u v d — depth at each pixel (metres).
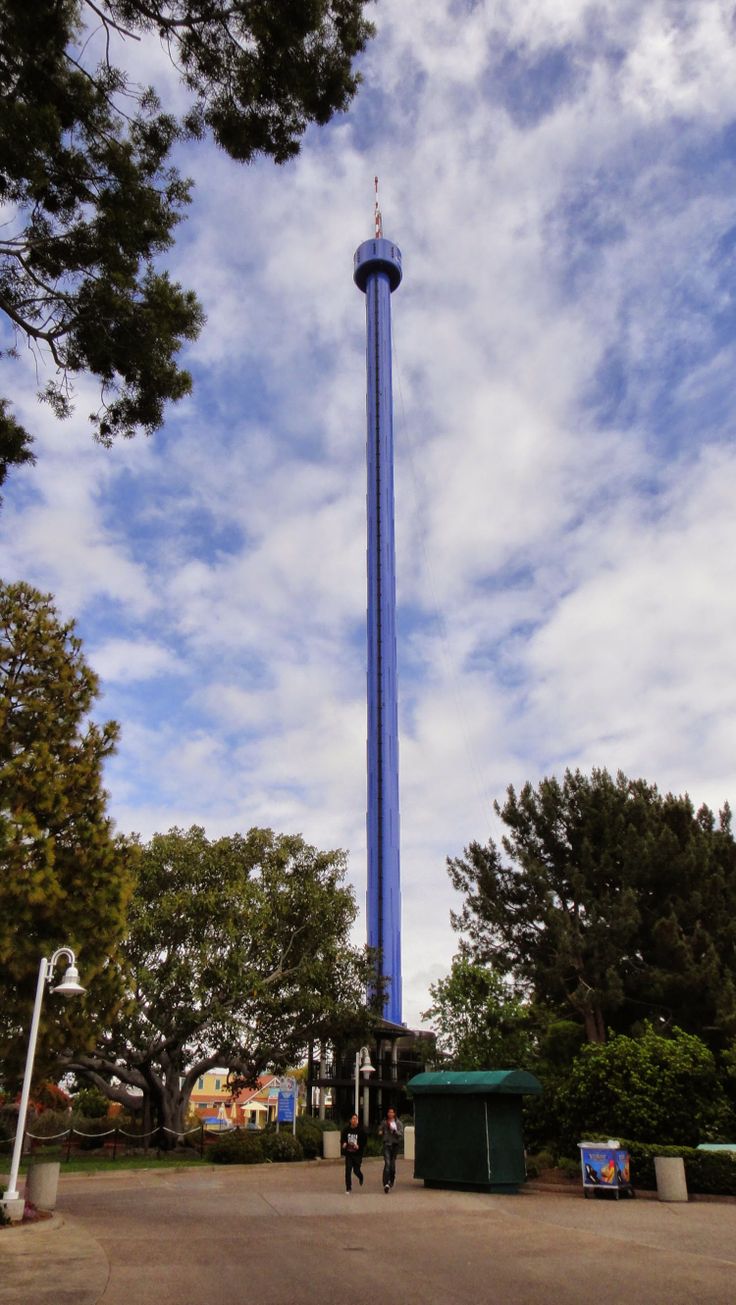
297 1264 10.48
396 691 80.25
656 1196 18.81
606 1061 23.05
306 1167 29.44
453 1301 8.36
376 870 73.38
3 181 11.02
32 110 9.93
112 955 17.47
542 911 32.69
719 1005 28.05
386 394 91.88
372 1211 16.20
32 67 10.23
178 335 13.00
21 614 18.02
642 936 31.98
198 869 34.41
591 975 31.19
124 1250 11.37
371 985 40.88
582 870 33.56
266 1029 36.34
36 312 12.23
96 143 11.34
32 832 16.36
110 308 12.16
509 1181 20.16
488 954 35.31
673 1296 8.53
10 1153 31.23
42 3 9.47
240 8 10.37
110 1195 19.42
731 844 33.28
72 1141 36.19
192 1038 33.97
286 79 11.08
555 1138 25.19
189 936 33.22
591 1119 23.19
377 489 86.94
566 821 34.34
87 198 11.69
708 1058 23.08
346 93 11.52
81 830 17.47
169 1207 16.88
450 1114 21.19
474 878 36.28
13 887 15.84
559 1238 12.70
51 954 16.36
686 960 29.28
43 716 17.52
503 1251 11.52
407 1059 50.81
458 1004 36.41
